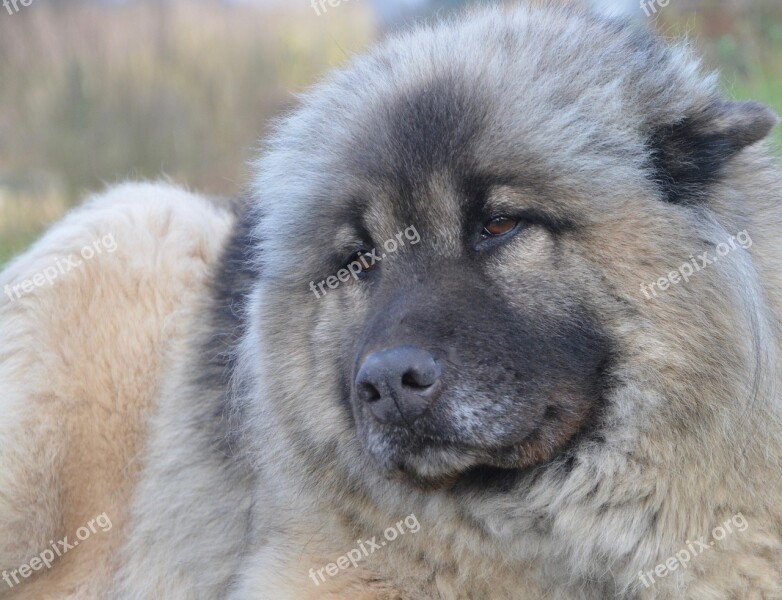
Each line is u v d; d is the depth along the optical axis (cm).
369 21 2111
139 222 855
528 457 568
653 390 562
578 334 566
